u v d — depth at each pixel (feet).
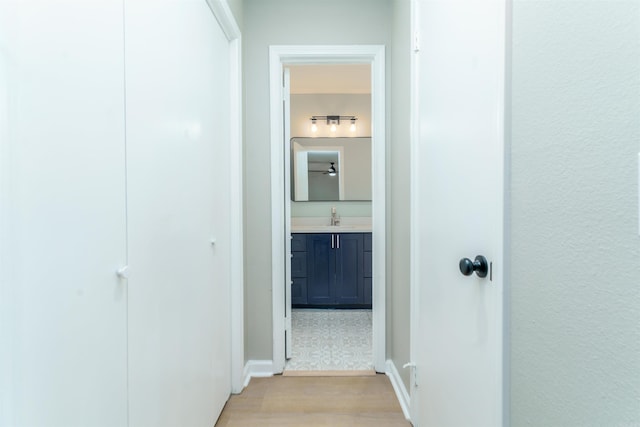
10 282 1.66
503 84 2.45
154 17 3.08
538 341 2.12
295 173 12.06
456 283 3.41
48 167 1.88
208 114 4.64
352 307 10.99
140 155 2.83
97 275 2.27
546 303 2.04
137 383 2.78
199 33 4.29
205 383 4.48
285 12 6.48
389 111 6.54
